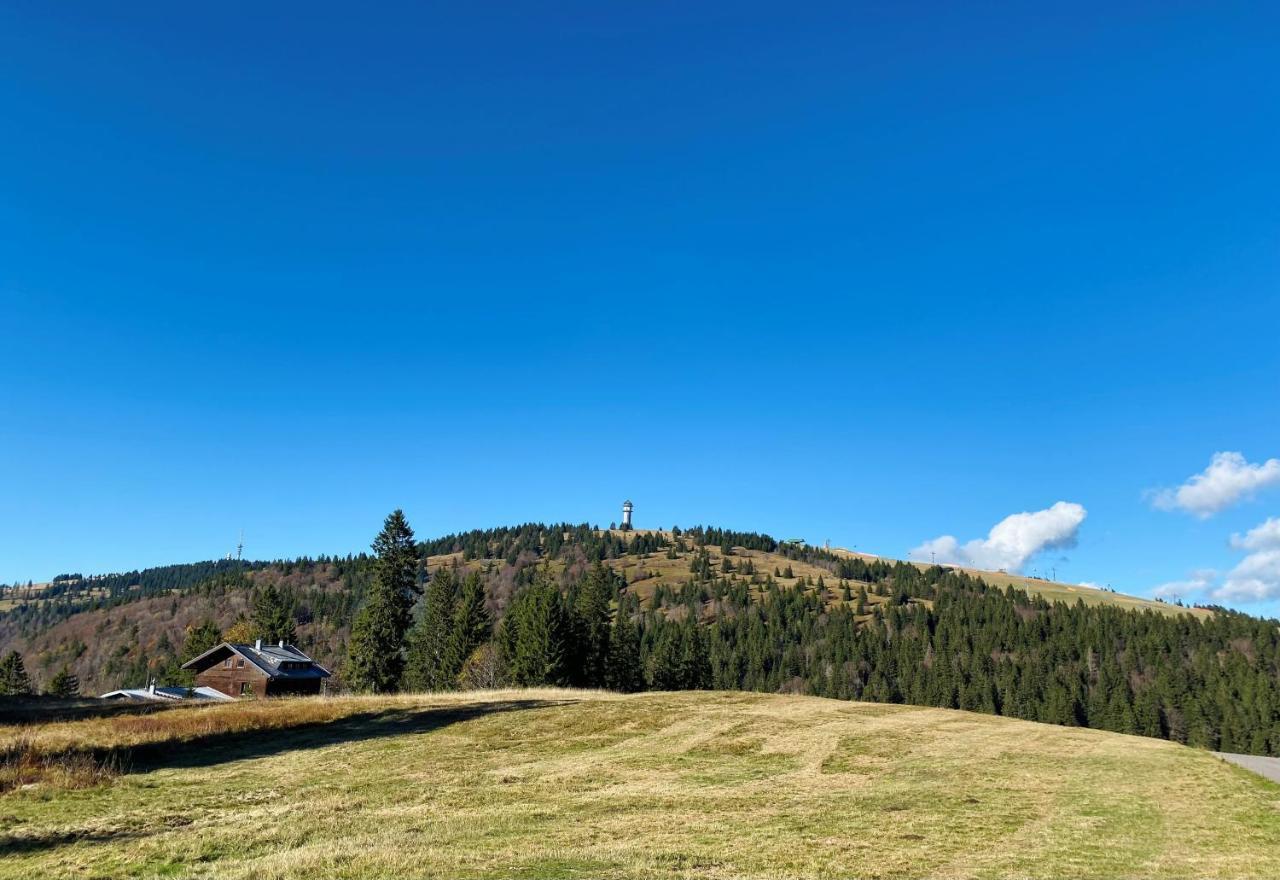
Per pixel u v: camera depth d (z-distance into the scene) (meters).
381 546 72.94
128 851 15.58
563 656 76.50
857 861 14.29
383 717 37.47
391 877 12.84
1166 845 15.27
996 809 18.92
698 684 95.81
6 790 22.03
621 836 16.50
